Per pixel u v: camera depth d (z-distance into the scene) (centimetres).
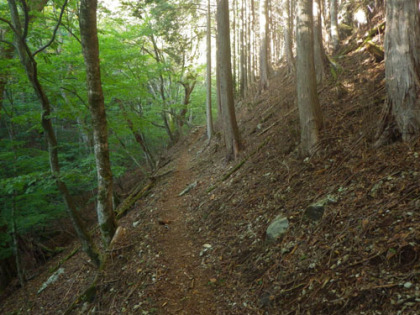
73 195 1584
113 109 1359
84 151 1486
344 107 679
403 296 261
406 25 439
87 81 550
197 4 1642
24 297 877
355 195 420
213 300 409
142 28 1639
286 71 1568
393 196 372
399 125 455
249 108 1447
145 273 495
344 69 880
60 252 1220
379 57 790
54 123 1533
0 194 1006
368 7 1127
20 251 1183
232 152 965
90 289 531
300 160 620
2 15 720
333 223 400
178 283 460
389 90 473
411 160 408
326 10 1593
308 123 612
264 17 1562
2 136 1468
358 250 336
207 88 1596
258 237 492
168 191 1038
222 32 932
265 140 851
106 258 592
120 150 1598
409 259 289
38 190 1011
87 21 516
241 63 1931
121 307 438
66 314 524
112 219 635
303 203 486
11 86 884
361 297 285
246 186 686
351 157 510
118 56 1166
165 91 2434
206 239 590
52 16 708
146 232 679
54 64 875
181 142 2211
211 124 1580
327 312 296
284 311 330
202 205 765
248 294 388
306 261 373
